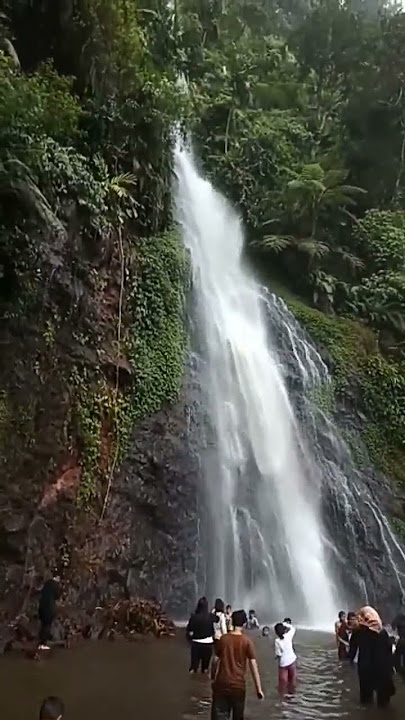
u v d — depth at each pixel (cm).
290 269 3466
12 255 1792
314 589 2367
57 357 1900
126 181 2372
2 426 1694
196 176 3447
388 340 3369
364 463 2850
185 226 3042
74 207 2064
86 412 1970
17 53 2523
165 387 2275
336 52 4753
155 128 2598
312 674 1316
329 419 2888
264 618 2206
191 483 2188
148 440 2153
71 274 1998
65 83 2281
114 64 2544
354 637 1348
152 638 1741
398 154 4294
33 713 952
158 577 2025
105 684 1170
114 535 1959
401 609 2522
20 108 1889
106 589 1891
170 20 3841
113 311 2217
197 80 4219
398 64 4378
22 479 1719
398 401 3053
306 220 3675
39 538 1725
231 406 2523
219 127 3900
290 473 2584
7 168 1802
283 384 2819
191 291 2608
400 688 1259
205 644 1293
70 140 2258
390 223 3831
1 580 1616
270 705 1055
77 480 1889
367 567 2562
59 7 2489
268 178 3775
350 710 1033
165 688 1153
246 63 4644
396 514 2778
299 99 4553
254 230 3609
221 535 2230
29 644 1543
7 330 1766
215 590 2148
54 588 1565
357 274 3644
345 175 3841
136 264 2400
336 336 3152
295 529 2458
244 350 2734
